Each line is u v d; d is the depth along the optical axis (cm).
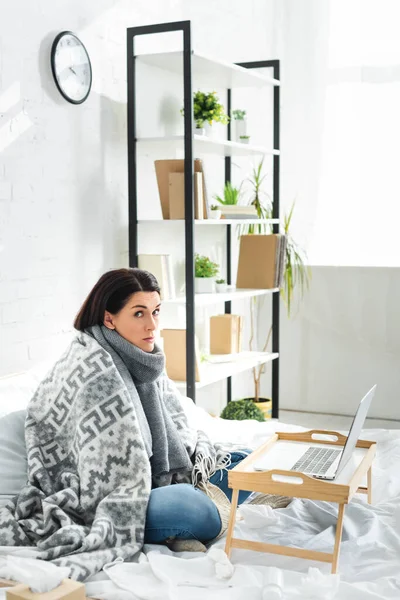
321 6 495
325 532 213
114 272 245
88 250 334
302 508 233
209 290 384
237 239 476
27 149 296
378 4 484
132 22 360
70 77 316
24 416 246
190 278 338
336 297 479
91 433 225
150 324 242
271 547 199
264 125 502
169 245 394
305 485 196
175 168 351
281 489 198
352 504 229
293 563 202
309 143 505
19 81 291
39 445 236
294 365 497
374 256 501
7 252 288
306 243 509
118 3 348
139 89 359
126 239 361
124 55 355
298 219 510
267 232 486
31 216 300
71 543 201
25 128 295
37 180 302
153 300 243
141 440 226
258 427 313
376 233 499
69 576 187
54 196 312
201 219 349
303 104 505
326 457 223
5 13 283
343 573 195
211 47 431
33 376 269
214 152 411
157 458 241
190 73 330
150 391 246
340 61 495
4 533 208
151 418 244
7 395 252
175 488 222
